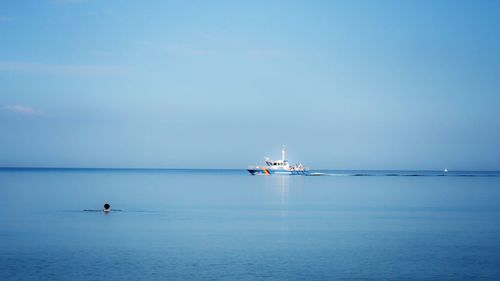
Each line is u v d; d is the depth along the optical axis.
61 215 78.94
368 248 51.59
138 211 86.00
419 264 44.62
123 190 149.88
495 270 42.69
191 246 52.25
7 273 41.16
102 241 54.94
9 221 71.25
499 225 69.06
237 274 41.25
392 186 188.50
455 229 65.25
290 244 53.66
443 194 138.88
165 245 52.75
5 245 52.44
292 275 40.97
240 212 85.69
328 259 46.44
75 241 54.84
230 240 56.06
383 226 67.94
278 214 82.88
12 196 119.81
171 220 73.44
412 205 101.25
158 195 128.62
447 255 48.22
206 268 43.00
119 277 40.22
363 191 152.62
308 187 176.38
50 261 45.16
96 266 43.47
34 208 89.56
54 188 156.75
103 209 88.25
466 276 40.97
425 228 66.12
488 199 118.69
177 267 43.28
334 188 169.88
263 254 48.44
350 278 40.28
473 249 51.12
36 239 56.06
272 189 161.50
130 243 53.88
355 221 73.50
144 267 43.25
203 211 86.88
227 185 190.50
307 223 71.00
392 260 46.06
